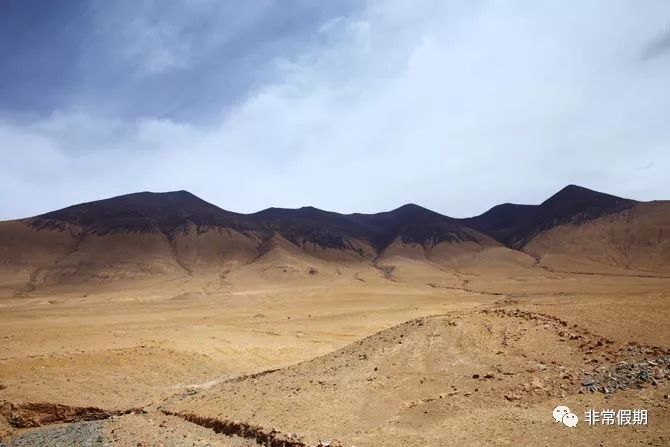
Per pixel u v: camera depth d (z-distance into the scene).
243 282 165.88
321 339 54.97
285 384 27.17
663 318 27.39
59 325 63.75
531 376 22.69
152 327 60.06
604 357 23.44
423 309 79.50
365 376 25.75
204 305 102.94
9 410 28.38
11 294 155.75
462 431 17.75
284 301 106.25
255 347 48.19
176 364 38.69
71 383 32.50
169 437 22.02
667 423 15.94
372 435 18.23
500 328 29.70
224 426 22.08
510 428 17.47
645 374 20.31
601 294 74.69
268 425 20.69
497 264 194.12
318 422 20.38
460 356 26.55
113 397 31.06
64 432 25.09
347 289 134.38
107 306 103.94
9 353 39.41
